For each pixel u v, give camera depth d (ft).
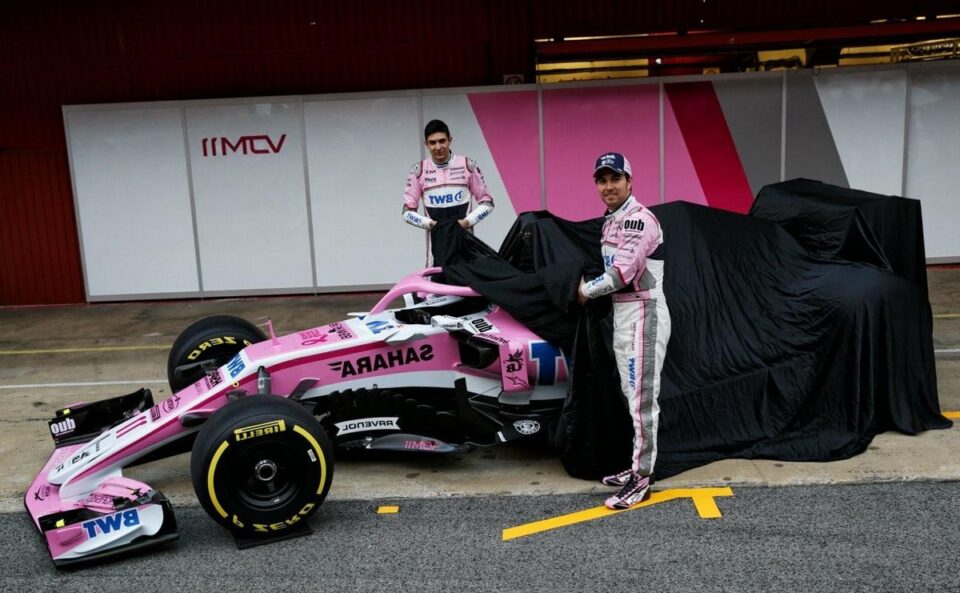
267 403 13.41
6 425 19.83
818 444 16.39
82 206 32.63
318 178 32.19
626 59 31.71
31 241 33.42
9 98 32.42
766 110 31.35
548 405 16.57
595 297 14.46
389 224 32.45
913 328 17.42
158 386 22.40
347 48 32.22
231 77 32.42
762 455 16.24
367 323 16.43
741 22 31.81
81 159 32.30
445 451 15.44
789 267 18.34
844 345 16.84
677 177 31.81
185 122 31.94
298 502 13.64
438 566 12.78
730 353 17.12
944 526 13.35
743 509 14.24
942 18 31.09
